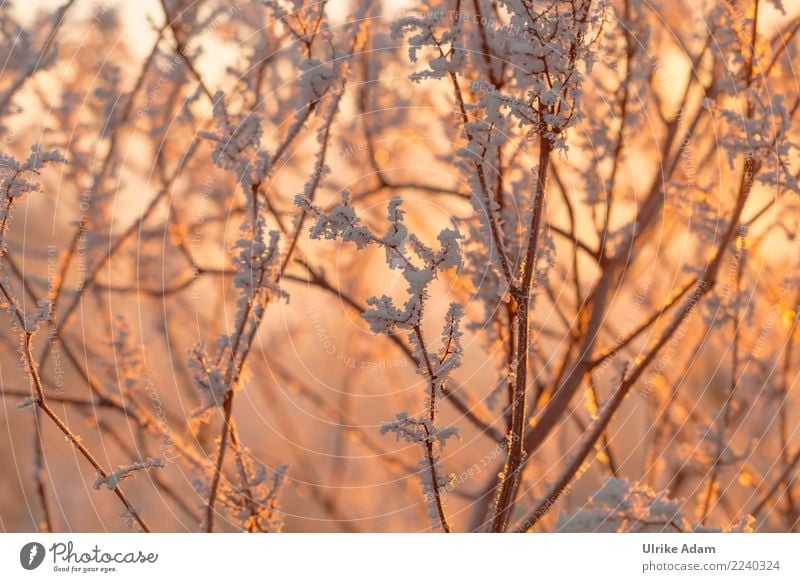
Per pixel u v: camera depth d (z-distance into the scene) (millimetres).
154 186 1786
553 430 1564
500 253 1168
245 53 1539
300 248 1586
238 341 1247
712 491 1559
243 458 1308
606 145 1570
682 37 1746
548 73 1077
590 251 1575
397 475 2023
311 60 1294
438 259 958
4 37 1688
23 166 1068
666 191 1549
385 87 1896
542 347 1765
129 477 1144
